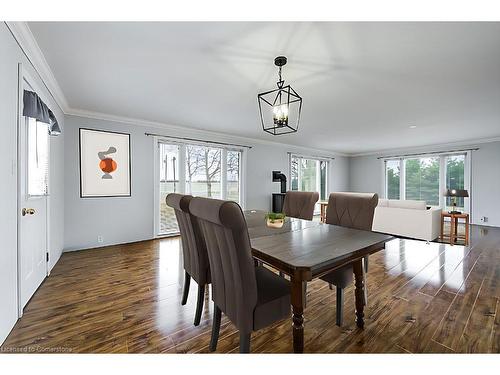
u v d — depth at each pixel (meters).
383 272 2.83
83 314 1.90
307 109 3.54
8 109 1.61
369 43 1.88
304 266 1.16
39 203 2.41
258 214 2.96
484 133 5.12
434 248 3.88
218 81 2.61
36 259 2.32
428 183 6.76
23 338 1.59
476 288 2.38
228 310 1.28
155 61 2.19
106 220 3.92
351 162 8.59
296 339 1.32
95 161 3.81
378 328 1.72
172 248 3.83
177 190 4.79
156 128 4.45
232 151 5.66
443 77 2.47
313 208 2.84
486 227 5.57
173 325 1.76
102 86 2.75
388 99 3.10
